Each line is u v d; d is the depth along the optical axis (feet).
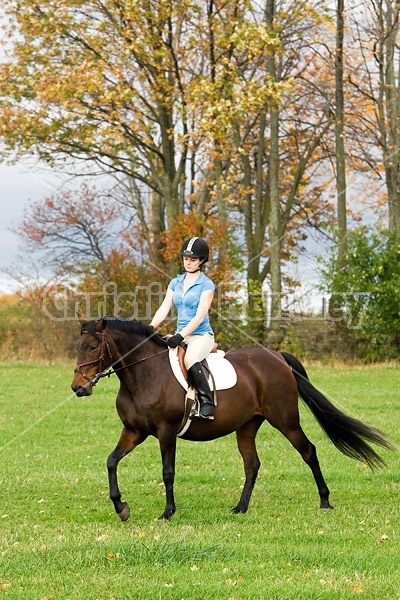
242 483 34.73
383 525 27.04
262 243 111.55
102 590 20.04
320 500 30.58
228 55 87.15
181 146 94.89
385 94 104.68
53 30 85.76
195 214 92.63
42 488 33.73
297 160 116.16
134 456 41.52
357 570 21.86
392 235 90.84
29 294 92.38
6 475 36.37
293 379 30.81
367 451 30.66
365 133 108.17
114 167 97.40
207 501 31.30
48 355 91.61
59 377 76.38
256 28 82.12
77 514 29.17
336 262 91.66
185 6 84.02
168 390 27.91
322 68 109.29
